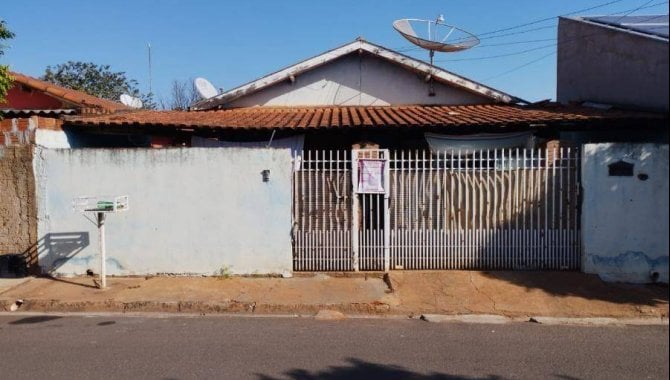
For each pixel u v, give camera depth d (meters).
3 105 15.09
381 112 11.79
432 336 6.16
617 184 8.41
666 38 9.66
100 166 8.79
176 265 8.83
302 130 9.65
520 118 9.68
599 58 11.92
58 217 8.81
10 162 8.80
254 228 8.79
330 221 8.84
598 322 6.84
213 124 9.77
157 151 8.77
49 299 7.54
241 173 8.76
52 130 9.29
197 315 7.20
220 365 5.12
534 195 8.73
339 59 13.36
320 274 8.77
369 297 7.66
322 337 6.10
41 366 5.08
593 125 9.42
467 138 9.73
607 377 4.86
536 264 8.77
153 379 4.74
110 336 6.12
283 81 13.33
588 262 8.50
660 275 8.33
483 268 8.83
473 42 13.01
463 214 8.82
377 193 8.80
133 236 8.83
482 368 5.08
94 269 8.84
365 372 4.95
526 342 5.94
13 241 8.85
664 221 8.34
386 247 8.83
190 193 8.78
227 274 8.79
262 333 6.26
